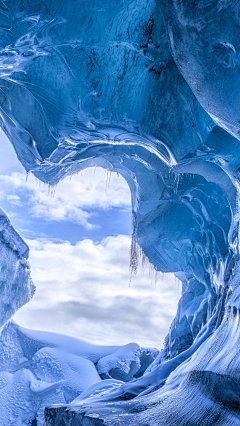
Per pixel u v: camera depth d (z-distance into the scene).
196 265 10.70
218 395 4.04
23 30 4.66
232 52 3.19
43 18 4.53
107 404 6.69
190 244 10.62
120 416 5.32
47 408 7.55
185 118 5.80
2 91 6.59
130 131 6.44
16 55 5.14
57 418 6.75
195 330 10.75
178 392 5.51
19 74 5.58
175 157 6.39
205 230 9.57
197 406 4.30
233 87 3.46
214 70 3.46
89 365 15.88
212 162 6.69
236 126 4.02
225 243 8.72
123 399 7.61
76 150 8.18
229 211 8.61
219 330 5.60
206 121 5.73
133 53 5.35
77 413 5.95
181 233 10.45
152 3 4.75
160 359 12.92
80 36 4.91
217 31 3.12
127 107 5.89
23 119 6.84
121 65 5.43
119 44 5.15
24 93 6.39
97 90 5.66
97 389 10.77
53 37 4.87
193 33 3.29
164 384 7.33
